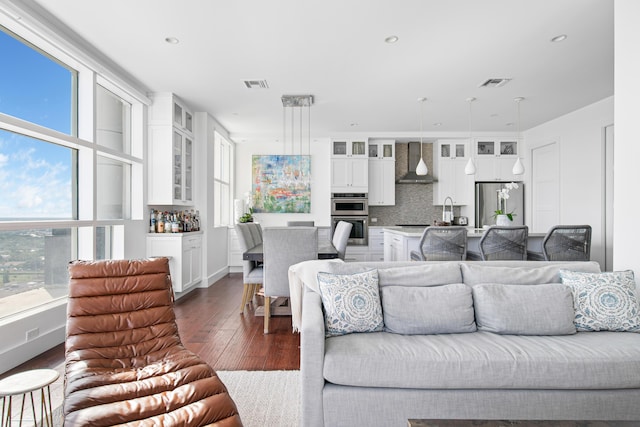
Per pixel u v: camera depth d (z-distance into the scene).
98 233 3.52
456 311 1.95
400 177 7.02
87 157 3.13
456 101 4.72
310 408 1.61
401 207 7.12
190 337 3.04
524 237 3.30
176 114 4.49
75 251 3.09
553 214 5.68
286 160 6.96
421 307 1.96
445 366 1.59
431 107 5.00
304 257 3.10
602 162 4.68
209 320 3.53
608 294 1.98
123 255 3.70
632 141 2.24
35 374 1.37
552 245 3.29
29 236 2.61
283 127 6.14
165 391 1.41
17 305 2.50
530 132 6.25
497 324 1.92
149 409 1.28
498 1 2.49
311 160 7.00
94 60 3.09
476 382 1.58
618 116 2.33
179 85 4.09
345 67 3.62
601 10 2.61
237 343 2.89
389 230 4.75
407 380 1.59
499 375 1.58
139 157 4.14
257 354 2.66
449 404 1.60
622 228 2.31
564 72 3.76
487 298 2.00
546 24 2.80
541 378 1.58
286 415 1.83
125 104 4.09
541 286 2.04
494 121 5.76
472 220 6.52
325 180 7.02
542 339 1.83
